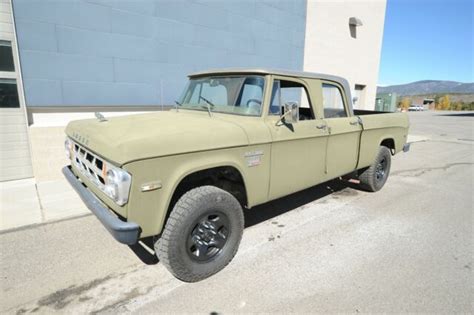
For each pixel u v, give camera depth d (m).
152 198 2.36
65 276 2.77
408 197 5.14
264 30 8.39
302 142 3.50
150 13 6.12
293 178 3.50
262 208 4.50
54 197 4.64
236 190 3.28
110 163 2.35
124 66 5.98
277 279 2.78
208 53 7.21
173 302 2.46
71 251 3.18
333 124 3.94
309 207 4.57
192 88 4.01
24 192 4.84
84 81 5.57
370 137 4.74
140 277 2.78
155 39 6.29
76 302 2.44
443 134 14.82
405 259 3.16
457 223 4.11
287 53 9.27
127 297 2.51
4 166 5.24
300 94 3.91
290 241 3.49
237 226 2.94
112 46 5.77
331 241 3.52
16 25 4.81
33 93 5.14
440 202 4.93
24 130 5.29
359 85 13.36
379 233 3.75
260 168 3.09
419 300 2.53
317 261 3.09
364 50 12.91
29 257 3.05
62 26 5.20
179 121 3.05
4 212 4.07
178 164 2.46
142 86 6.28
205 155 2.62
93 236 3.49
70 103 5.50
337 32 11.29
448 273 2.93
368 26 12.79
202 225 2.72
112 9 5.65
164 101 6.67
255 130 2.99
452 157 8.88
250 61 8.20
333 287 2.68
